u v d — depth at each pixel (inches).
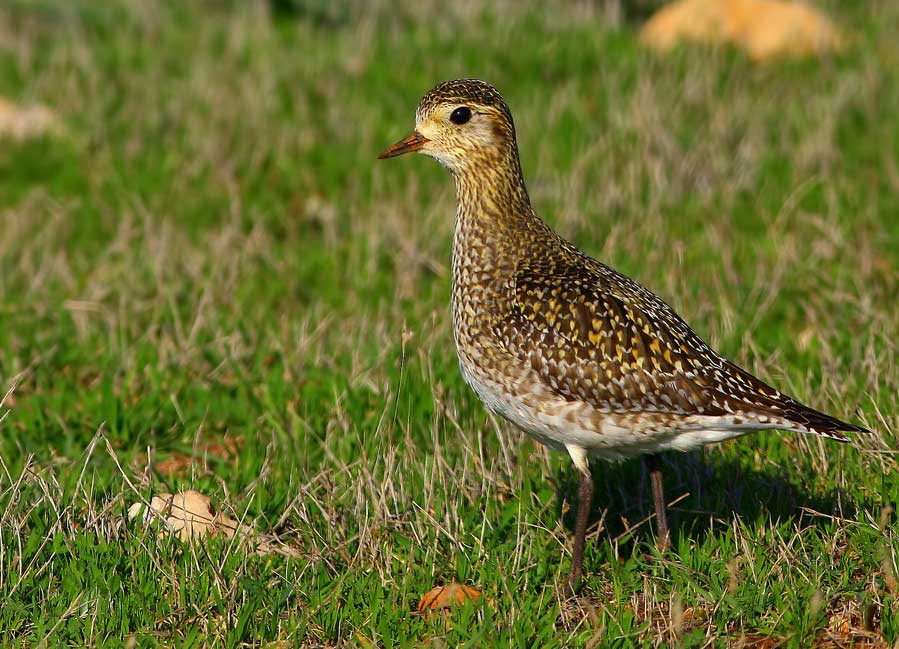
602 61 830.5
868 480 401.7
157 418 476.1
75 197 670.5
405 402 463.5
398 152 384.2
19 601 347.9
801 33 863.1
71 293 572.4
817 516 386.6
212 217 655.1
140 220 644.7
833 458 414.0
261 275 597.0
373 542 379.2
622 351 353.4
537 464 430.3
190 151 712.4
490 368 369.4
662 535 376.8
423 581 366.3
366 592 358.6
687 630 343.0
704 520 397.4
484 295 373.1
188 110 752.3
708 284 557.6
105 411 472.1
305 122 745.0
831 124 708.0
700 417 351.9
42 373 503.2
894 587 344.8
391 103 775.1
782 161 693.9
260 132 727.1
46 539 368.2
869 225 616.4
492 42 857.5
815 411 351.6
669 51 855.7
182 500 396.8
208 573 360.2
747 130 722.2
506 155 380.2
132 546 372.5
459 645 333.1
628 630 339.0
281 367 501.7
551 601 363.3
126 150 712.4
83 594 350.3
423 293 572.4
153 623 345.4
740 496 400.5
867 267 561.0
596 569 378.3
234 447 465.7
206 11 954.7
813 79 804.0
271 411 472.1
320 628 346.0
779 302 549.6
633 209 632.4
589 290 363.3
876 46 876.0
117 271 589.6
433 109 382.0
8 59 838.5
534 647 334.3
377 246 606.2
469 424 450.0
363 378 483.8
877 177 668.7
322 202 669.3
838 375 466.0
